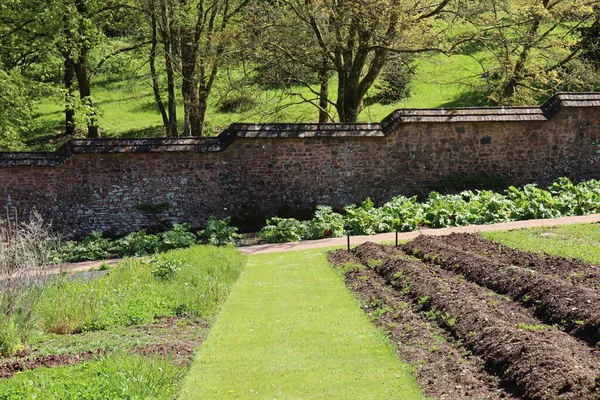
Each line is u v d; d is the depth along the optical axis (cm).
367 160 2138
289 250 1641
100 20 2745
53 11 2342
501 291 995
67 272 1404
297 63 2491
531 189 1956
